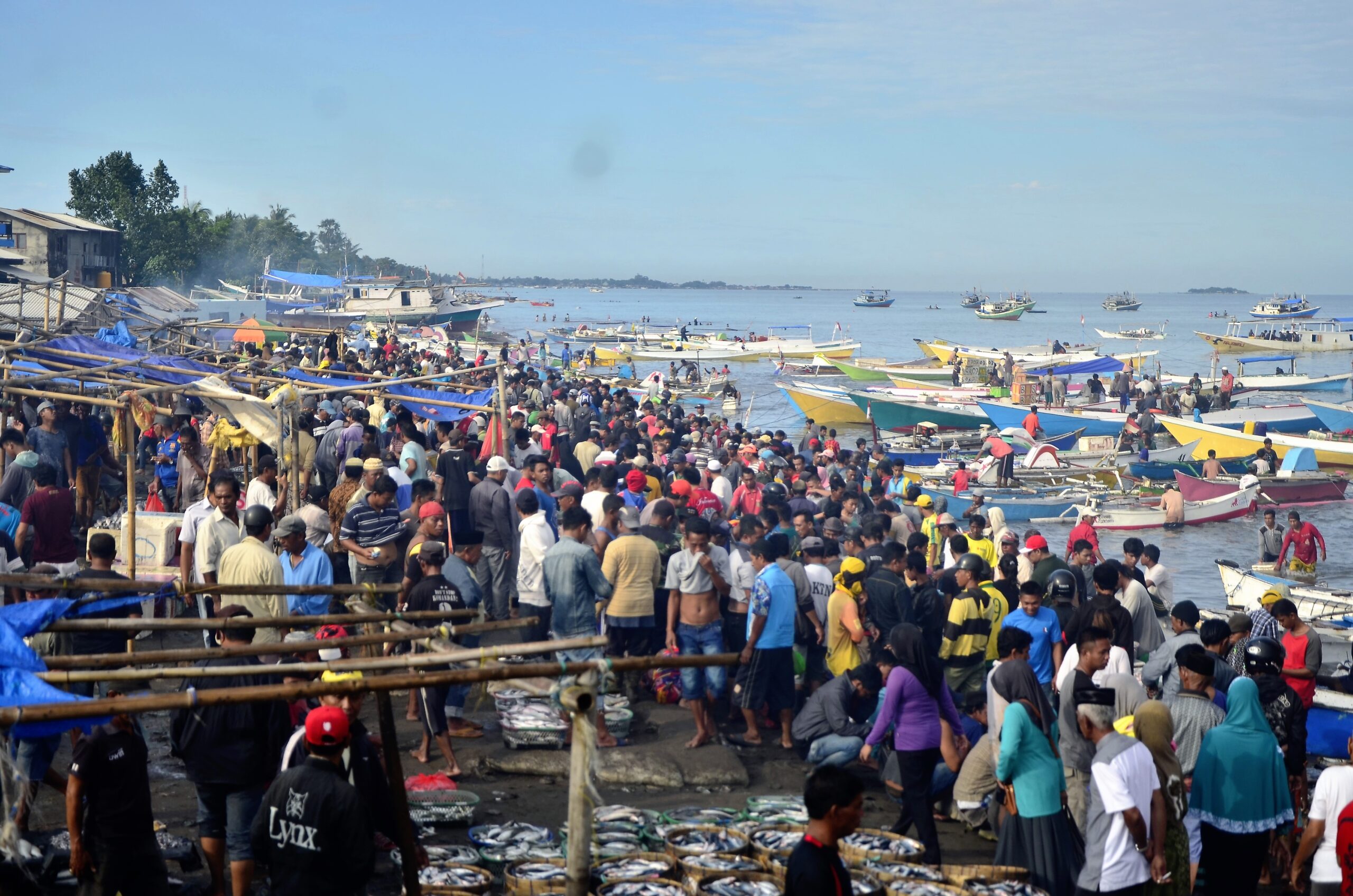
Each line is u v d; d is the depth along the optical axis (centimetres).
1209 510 3341
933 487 3431
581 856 556
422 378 1669
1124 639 1098
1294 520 2545
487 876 743
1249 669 935
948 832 955
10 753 687
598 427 2577
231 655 632
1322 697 1171
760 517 1443
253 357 2881
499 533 1313
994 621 1095
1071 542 1936
